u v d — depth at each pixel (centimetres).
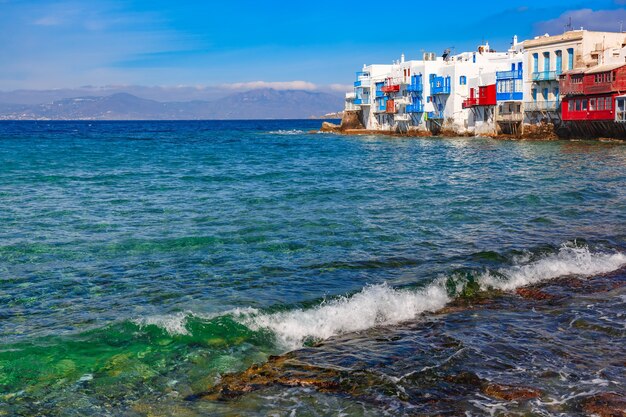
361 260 1586
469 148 6281
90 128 17750
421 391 846
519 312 1182
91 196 2762
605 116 5919
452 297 1295
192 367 952
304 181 3378
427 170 4044
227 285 1381
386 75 10031
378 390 849
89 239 1842
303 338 1068
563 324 1105
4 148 6550
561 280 1405
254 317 1138
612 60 6241
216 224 2067
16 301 1283
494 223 2086
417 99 8825
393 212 2305
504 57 8206
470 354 963
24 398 852
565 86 6419
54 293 1336
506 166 4216
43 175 3669
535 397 822
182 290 1347
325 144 7694
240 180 3428
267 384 877
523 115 7125
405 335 1057
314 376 895
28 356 981
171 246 1753
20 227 2019
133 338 1052
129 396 859
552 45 6812
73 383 896
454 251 1675
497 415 778
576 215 2236
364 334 1069
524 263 1549
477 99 7712
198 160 5009
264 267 1529
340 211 2327
